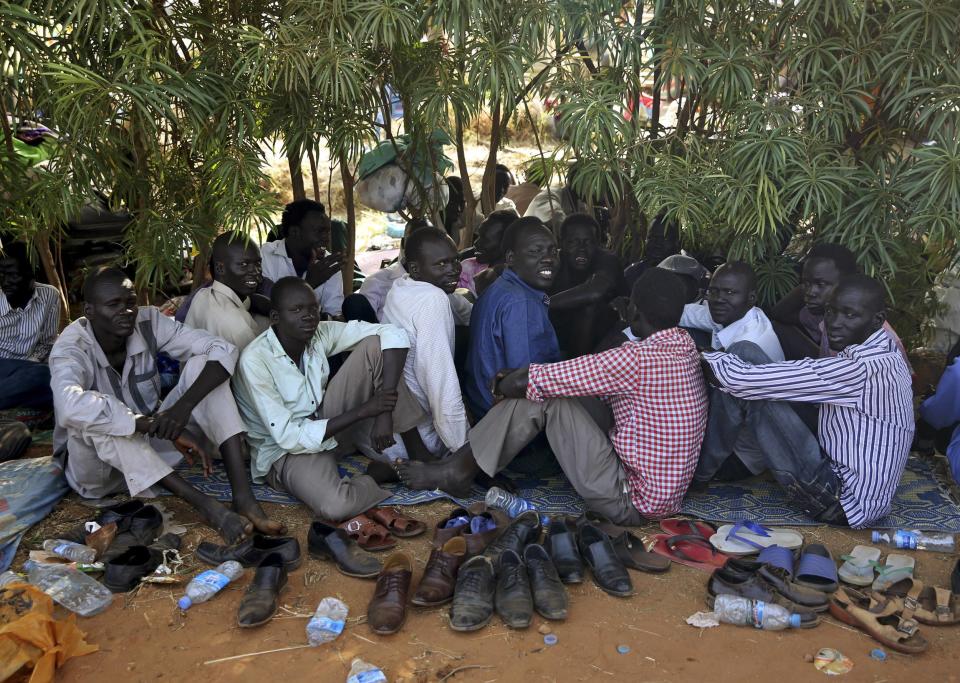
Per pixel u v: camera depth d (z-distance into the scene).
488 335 3.94
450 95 3.95
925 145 3.71
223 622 2.92
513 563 3.04
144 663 2.71
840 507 3.50
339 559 3.21
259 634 2.86
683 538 3.41
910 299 4.61
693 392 3.48
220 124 3.67
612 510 3.54
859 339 3.43
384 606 2.89
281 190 8.27
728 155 3.84
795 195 3.75
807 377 3.37
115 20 3.36
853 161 3.99
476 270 5.19
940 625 2.90
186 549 3.36
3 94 3.66
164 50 3.82
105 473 3.58
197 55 4.09
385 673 2.65
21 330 4.57
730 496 3.86
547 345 3.96
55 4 3.42
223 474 3.95
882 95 3.93
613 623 2.92
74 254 5.62
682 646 2.80
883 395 3.41
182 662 2.72
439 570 3.04
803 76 3.96
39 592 2.80
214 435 3.56
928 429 4.23
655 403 3.45
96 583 3.06
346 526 3.44
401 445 4.03
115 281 3.43
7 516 3.35
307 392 3.73
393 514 3.52
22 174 4.11
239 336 3.93
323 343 3.83
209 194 4.01
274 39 3.63
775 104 3.84
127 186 4.10
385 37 3.52
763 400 3.50
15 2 3.31
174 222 4.09
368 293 4.77
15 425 4.02
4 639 2.60
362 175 5.36
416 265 3.90
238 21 4.08
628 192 4.90
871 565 3.21
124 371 3.65
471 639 2.83
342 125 4.15
